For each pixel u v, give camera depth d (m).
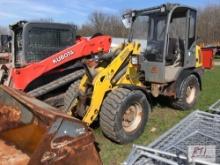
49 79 7.44
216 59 26.89
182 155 4.30
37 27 7.46
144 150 4.59
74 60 7.58
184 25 7.91
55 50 7.74
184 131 5.43
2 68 7.75
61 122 3.86
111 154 5.64
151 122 7.26
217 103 7.68
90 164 4.08
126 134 5.97
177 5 7.68
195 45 8.27
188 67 8.05
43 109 4.19
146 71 7.61
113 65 6.18
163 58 7.51
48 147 3.76
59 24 7.76
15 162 4.07
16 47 7.68
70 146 3.91
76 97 6.21
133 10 8.18
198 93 8.49
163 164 4.35
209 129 5.54
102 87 5.95
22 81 6.95
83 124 4.04
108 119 5.79
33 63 7.16
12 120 4.80
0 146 4.52
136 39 8.12
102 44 7.82
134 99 6.03
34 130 4.41
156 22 7.77
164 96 7.99
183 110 8.13
